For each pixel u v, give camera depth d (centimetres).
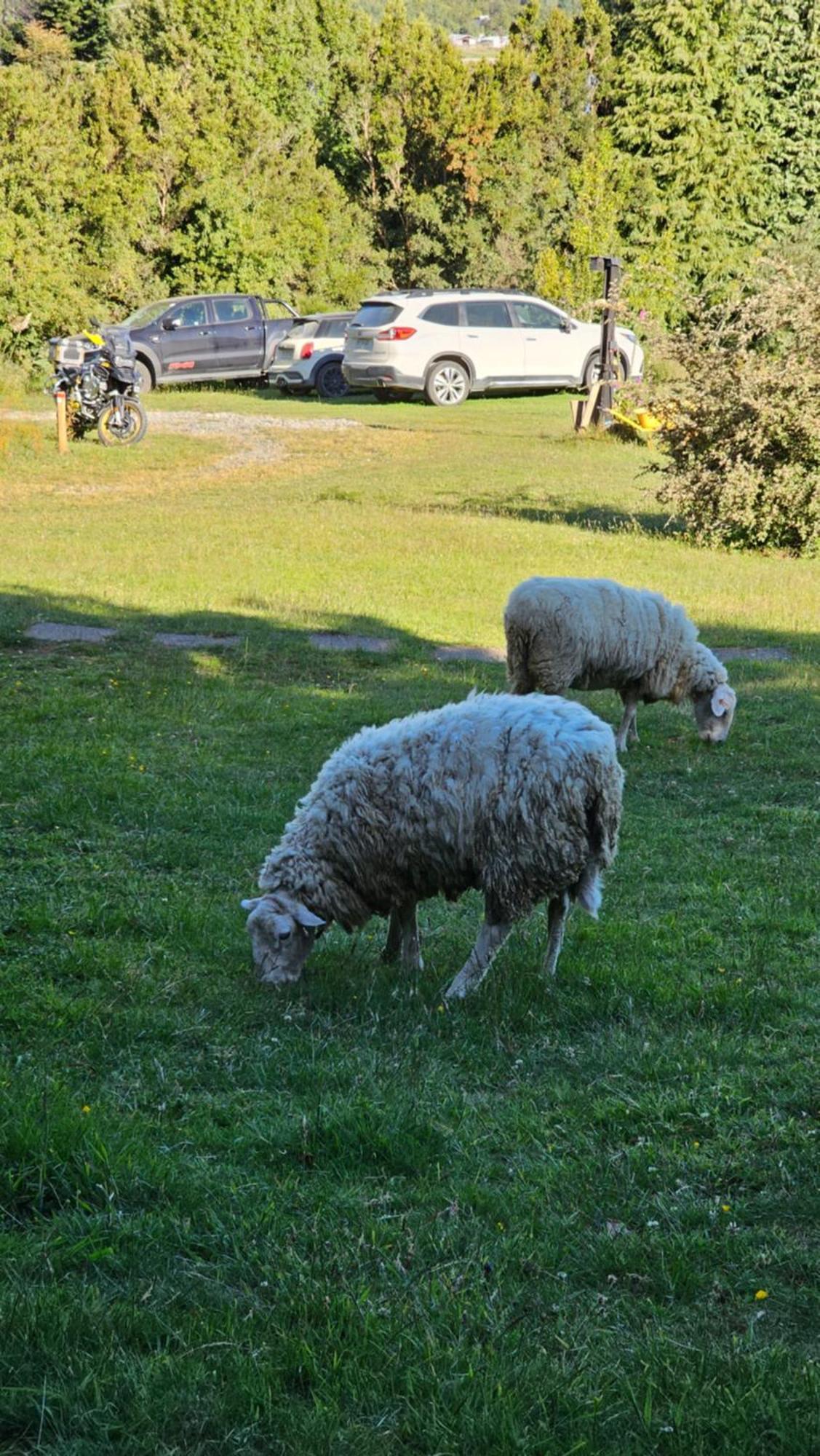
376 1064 478
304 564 1506
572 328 3122
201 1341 322
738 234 4141
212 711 1001
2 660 1116
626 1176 409
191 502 1892
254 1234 367
